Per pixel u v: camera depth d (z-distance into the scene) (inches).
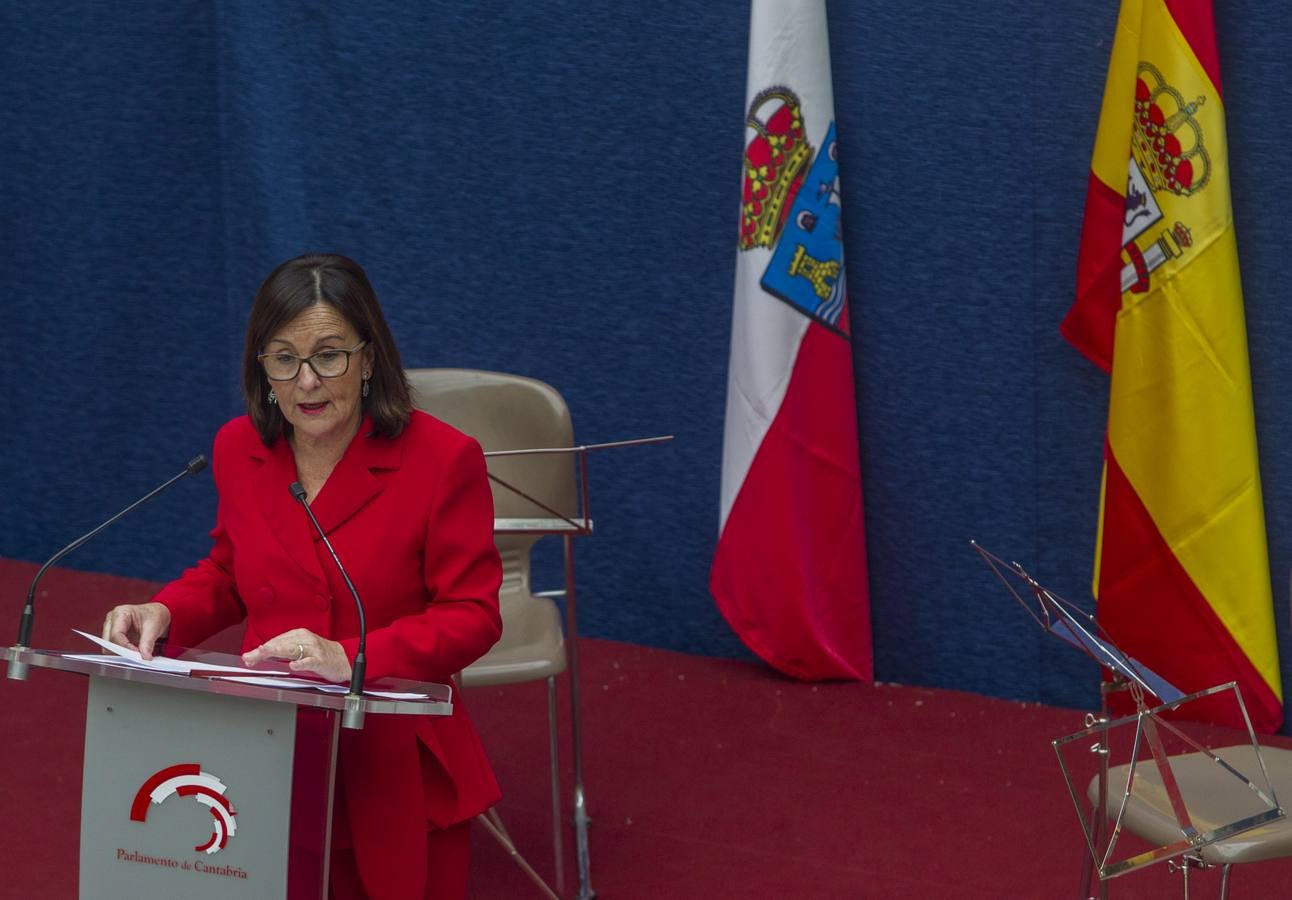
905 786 565.0
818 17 645.3
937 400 667.4
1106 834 378.0
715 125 698.2
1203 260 574.2
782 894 475.2
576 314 736.3
